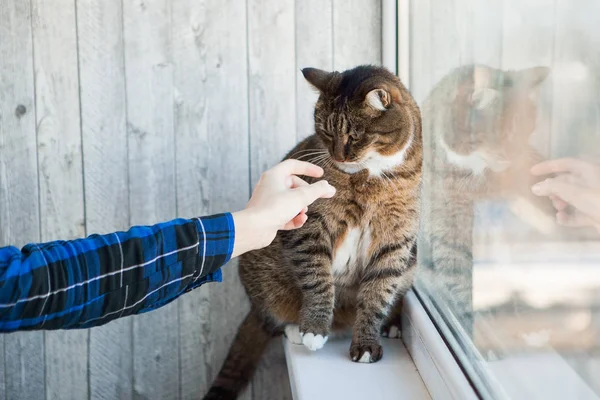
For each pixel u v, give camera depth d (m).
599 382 0.75
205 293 2.35
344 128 1.70
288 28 2.21
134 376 2.36
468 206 1.41
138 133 2.24
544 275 0.92
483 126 1.30
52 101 2.21
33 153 2.23
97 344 2.34
